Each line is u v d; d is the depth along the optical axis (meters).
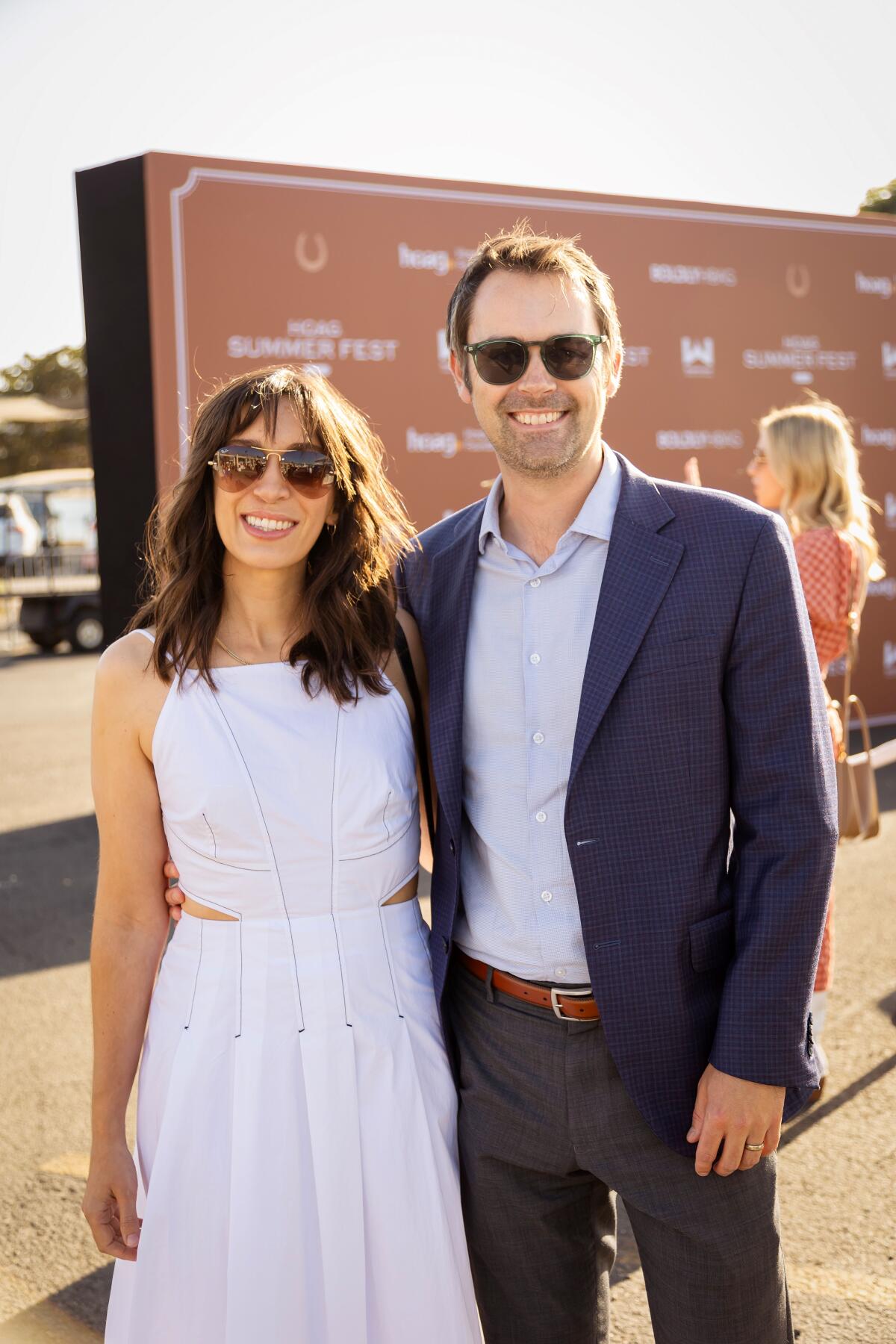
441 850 1.78
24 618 16.28
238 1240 1.56
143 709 1.68
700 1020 1.61
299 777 1.65
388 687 1.79
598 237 7.26
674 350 7.60
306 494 1.67
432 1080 1.71
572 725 1.64
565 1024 1.66
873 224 8.29
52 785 7.77
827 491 3.07
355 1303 1.59
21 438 30.66
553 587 1.68
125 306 6.19
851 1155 2.90
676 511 1.63
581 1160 1.68
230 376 6.25
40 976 4.37
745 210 7.76
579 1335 1.82
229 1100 1.60
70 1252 2.66
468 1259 1.75
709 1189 1.62
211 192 6.14
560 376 1.63
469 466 7.01
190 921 1.69
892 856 5.43
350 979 1.63
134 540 6.30
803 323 8.07
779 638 1.55
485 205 6.90
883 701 8.63
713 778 1.58
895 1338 2.24
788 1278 2.44
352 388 6.62
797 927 1.52
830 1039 3.53
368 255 6.60
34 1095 3.41
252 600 1.74
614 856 1.58
